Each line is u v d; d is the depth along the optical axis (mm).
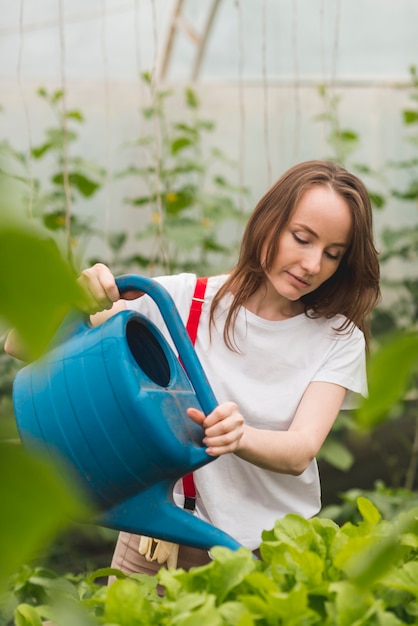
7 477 357
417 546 1308
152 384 1412
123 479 1398
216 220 4672
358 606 1053
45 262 344
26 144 4840
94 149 4953
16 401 1457
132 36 5480
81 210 4891
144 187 4926
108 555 3770
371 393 459
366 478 4535
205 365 1864
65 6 5359
